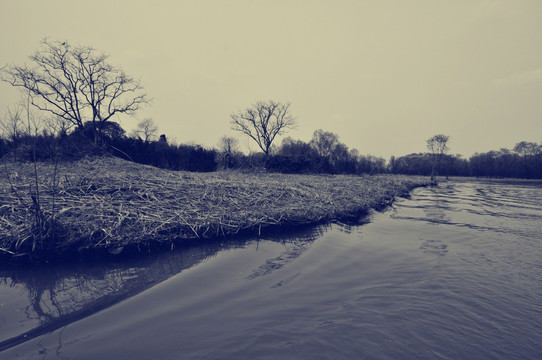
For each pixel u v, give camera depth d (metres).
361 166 61.84
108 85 36.03
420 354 4.72
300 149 63.47
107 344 4.81
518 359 4.65
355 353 4.71
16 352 4.56
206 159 36.88
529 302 6.51
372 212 17.92
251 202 14.16
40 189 11.73
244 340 4.99
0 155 19.17
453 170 86.94
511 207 21.62
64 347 4.71
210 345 4.84
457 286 7.28
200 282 7.29
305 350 4.76
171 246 9.65
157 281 7.27
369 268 8.48
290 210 13.82
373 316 5.84
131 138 33.28
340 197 18.75
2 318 5.50
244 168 36.31
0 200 10.44
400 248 10.51
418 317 5.82
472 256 9.66
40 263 8.19
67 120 31.19
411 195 30.39
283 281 7.48
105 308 5.96
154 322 5.48
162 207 11.48
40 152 19.78
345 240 11.47
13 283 7.00
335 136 79.62
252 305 6.21
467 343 5.03
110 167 18.36
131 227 9.69
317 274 7.97
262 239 11.19
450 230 13.48
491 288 7.20
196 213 11.66
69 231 8.95
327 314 5.89
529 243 11.27
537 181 66.50
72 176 13.63
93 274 7.59
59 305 6.04
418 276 7.90
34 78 32.38
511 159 85.38
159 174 17.55
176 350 4.70
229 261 8.74
